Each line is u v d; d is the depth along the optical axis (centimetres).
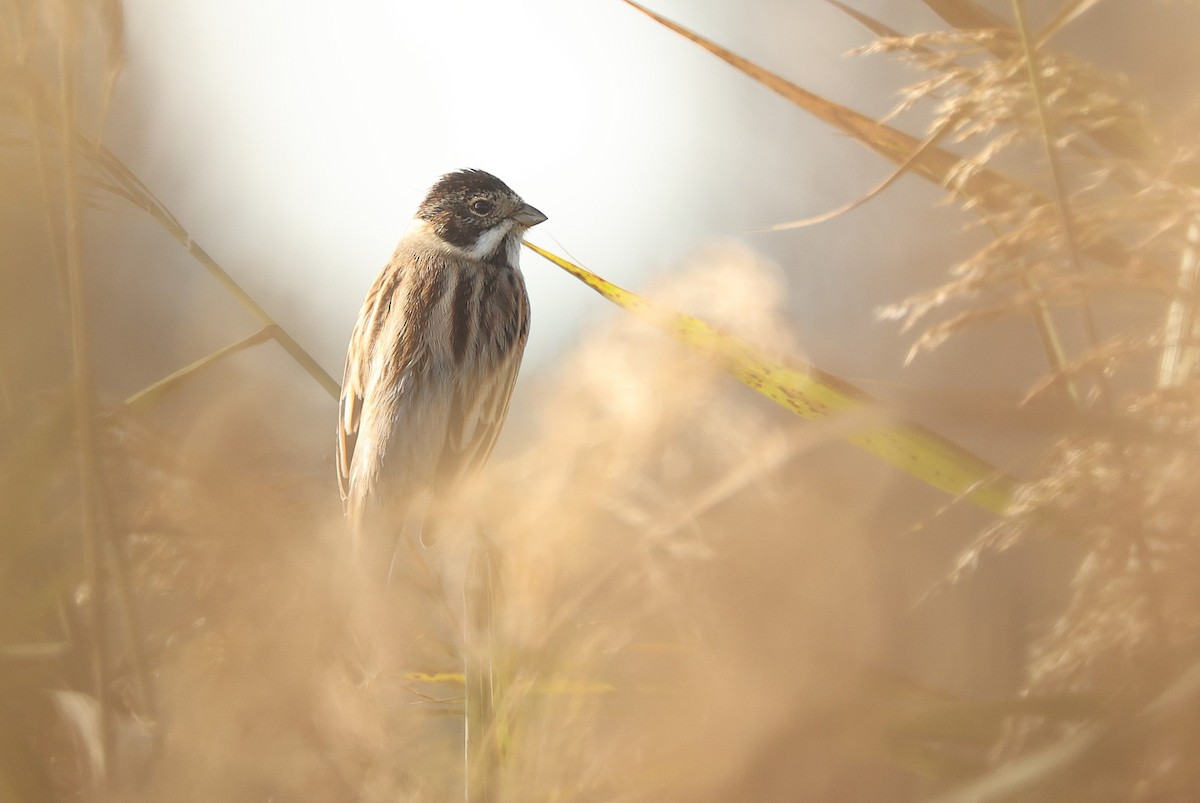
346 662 212
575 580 195
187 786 202
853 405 265
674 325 203
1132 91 251
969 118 258
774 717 194
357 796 204
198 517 220
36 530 227
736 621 195
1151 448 206
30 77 229
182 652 211
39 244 227
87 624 230
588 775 195
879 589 230
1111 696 196
